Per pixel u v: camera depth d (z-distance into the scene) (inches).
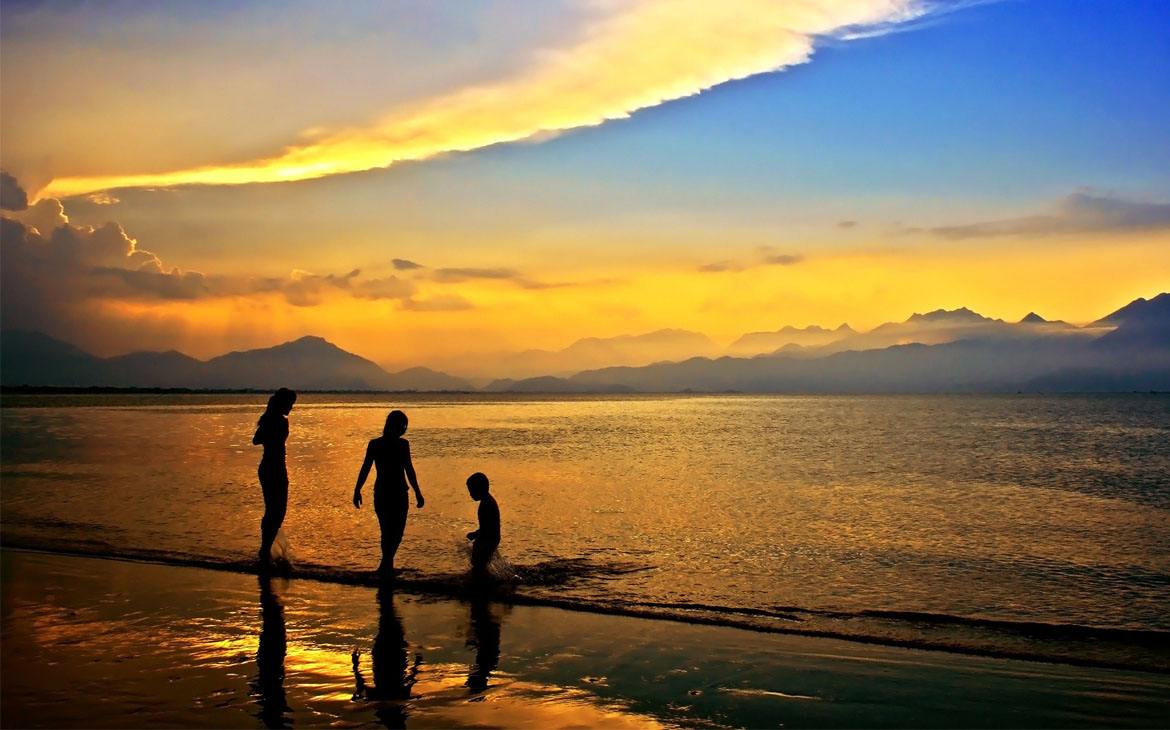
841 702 233.8
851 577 419.8
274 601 341.1
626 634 301.0
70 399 5757.9
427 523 567.8
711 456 1206.9
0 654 265.6
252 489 743.1
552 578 401.1
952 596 381.7
